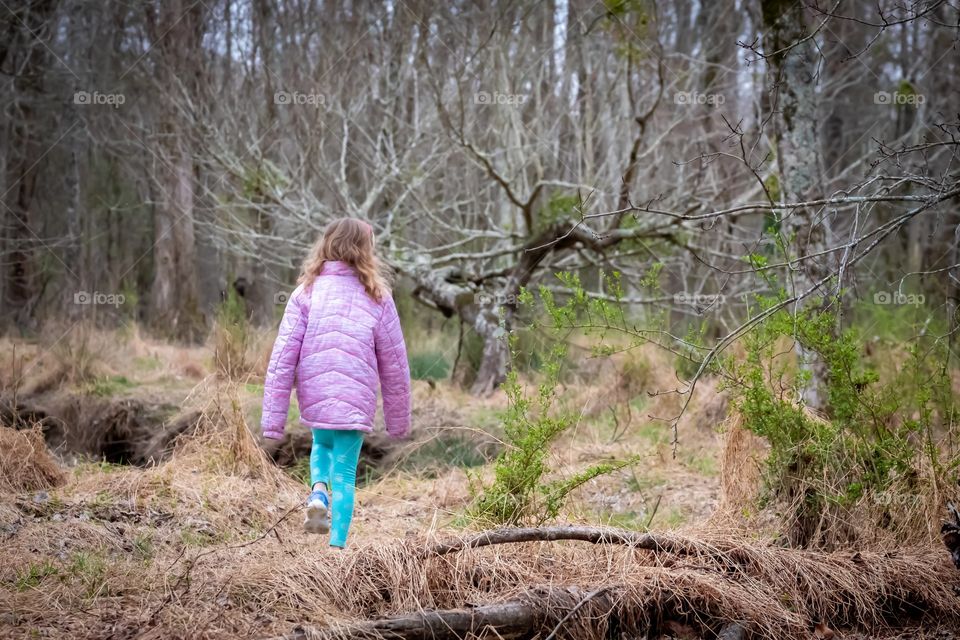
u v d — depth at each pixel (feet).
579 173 44.96
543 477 17.63
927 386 16.52
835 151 64.59
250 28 50.39
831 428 14.92
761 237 15.05
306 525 12.57
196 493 17.35
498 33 42.83
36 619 10.87
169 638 10.45
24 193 68.18
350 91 47.16
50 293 72.08
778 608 12.50
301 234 48.42
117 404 31.37
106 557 13.16
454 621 11.10
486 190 48.93
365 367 12.87
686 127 48.52
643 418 27.50
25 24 59.36
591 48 47.98
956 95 55.57
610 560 13.15
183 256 67.26
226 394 23.68
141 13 59.21
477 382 36.65
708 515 17.93
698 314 15.20
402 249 42.70
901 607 13.32
